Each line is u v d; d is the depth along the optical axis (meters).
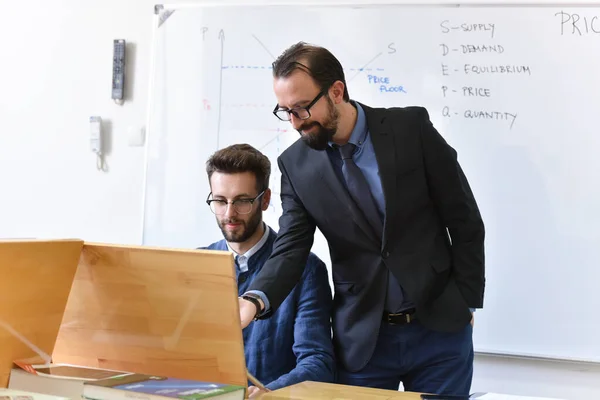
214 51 2.45
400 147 1.57
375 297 1.62
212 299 1.01
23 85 2.64
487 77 2.25
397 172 1.56
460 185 1.59
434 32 2.29
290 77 1.46
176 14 2.48
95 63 2.58
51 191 2.61
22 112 2.64
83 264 1.10
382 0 2.32
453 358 1.61
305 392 1.14
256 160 1.63
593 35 2.19
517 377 2.22
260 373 1.62
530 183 2.22
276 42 2.41
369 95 2.33
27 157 2.63
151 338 1.09
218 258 0.98
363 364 1.61
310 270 1.67
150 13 2.54
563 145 2.20
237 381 1.04
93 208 2.57
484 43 2.25
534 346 2.20
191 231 2.45
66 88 2.61
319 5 2.37
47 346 1.14
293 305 1.64
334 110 1.51
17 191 2.64
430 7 2.29
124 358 1.13
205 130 2.45
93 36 2.58
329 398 1.09
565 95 2.20
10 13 2.66
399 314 1.61
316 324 1.61
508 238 2.23
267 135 2.41
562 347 2.18
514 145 2.23
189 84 2.47
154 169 2.48
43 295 1.08
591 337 2.16
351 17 2.35
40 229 2.61
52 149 2.61
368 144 1.59
